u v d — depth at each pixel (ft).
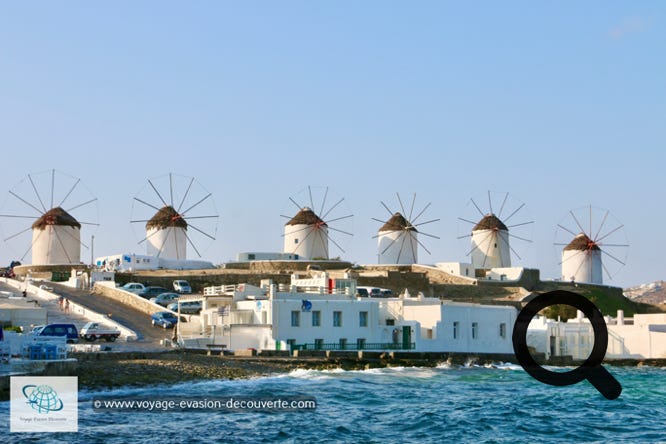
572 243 506.89
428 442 128.47
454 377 224.94
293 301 250.57
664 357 294.05
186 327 265.13
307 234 490.49
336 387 189.78
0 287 348.79
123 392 164.35
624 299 464.65
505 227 512.63
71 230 456.04
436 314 265.54
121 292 319.27
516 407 165.07
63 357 179.73
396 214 506.07
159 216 471.62
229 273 381.81
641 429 143.54
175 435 125.59
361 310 262.26
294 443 123.34
